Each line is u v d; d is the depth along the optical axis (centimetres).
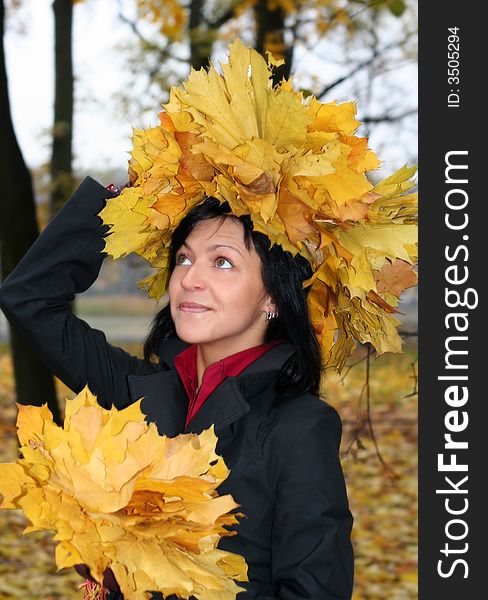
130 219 192
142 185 183
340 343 209
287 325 187
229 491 175
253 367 184
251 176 167
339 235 179
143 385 196
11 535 542
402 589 479
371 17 613
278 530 171
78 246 206
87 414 164
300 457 172
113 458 159
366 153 183
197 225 186
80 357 205
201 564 154
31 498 145
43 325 202
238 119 175
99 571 144
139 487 152
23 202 559
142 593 146
